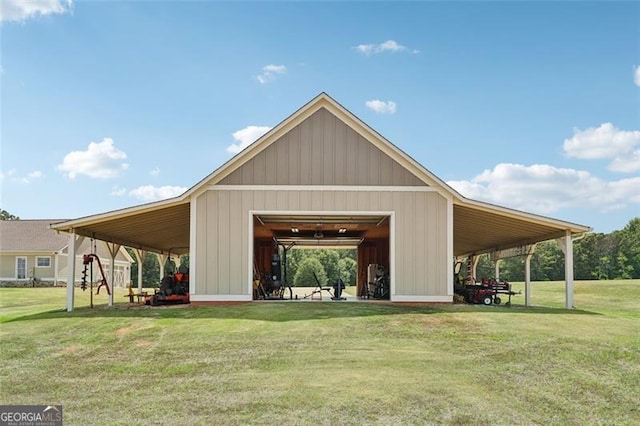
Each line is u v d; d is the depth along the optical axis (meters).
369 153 15.05
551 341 10.33
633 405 6.91
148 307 15.65
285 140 15.03
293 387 7.48
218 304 14.55
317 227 18.62
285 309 13.65
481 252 24.39
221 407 6.77
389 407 6.67
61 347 10.29
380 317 12.56
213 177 14.74
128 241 19.75
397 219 14.94
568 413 6.59
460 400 6.95
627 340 10.42
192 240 14.65
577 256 52.09
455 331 11.22
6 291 27.70
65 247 34.34
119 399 7.23
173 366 8.84
